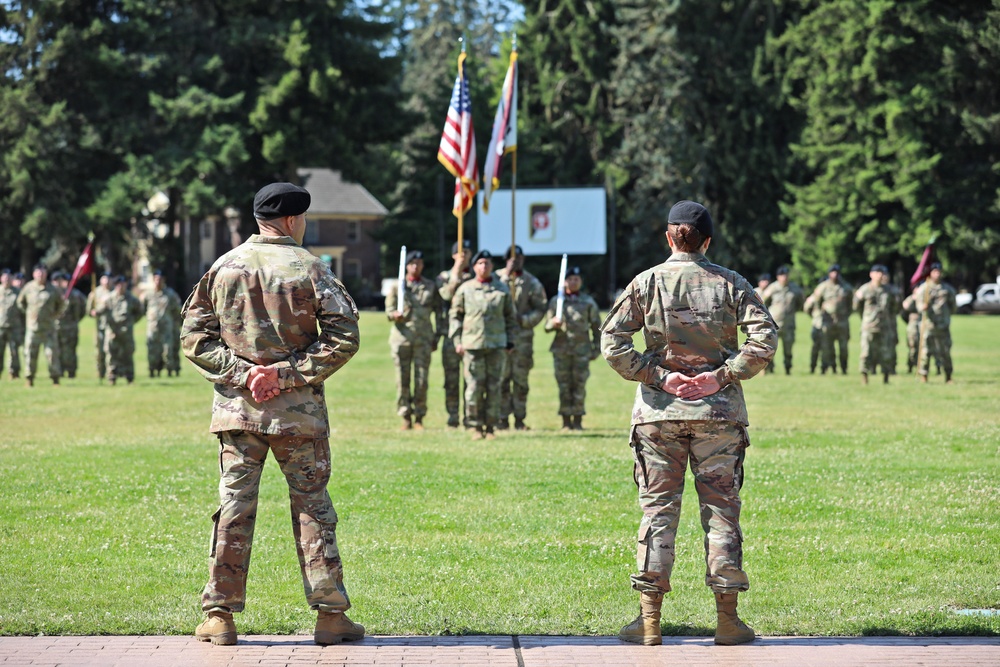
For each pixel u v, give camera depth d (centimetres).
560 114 10812
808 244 9262
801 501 1448
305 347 870
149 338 3734
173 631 893
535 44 10650
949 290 3325
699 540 1245
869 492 1512
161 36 8944
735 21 10281
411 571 1109
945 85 8569
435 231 10425
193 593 1023
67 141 8988
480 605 987
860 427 2269
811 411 2581
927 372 3372
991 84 8581
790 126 10125
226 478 864
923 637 876
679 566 1136
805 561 1146
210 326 873
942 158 8788
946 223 8506
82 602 984
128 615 938
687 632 905
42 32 8919
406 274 2292
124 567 1120
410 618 936
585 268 10438
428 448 1980
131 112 9138
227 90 9119
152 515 1373
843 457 1838
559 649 845
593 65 10544
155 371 4088
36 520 1339
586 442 2083
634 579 867
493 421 2152
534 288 2366
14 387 3325
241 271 866
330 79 8688
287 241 892
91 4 9175
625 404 2891
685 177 10138
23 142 8594
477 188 2438
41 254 10675
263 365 856
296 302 862
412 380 2338
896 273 9769
